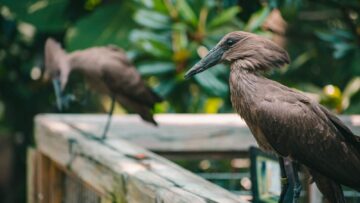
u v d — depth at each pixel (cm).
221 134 716
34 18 1039
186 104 991
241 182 809
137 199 531
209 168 895
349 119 691
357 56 925
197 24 923
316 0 939
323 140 501
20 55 1145
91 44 988
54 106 1151
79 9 1054
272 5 901
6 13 1120
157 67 933
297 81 1022
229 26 928
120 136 727
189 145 721
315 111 509
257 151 600
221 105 983
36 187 797
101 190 609
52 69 834
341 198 514
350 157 504
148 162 586
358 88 951
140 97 776
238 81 528
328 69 1033
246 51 530
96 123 757
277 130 506
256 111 513
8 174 1331
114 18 995
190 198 469
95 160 624
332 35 927
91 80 813
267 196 584
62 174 760
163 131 725
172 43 928
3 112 1186
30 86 1139
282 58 529
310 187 623
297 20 1010
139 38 924
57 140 720
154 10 916
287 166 552
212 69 914
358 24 941
